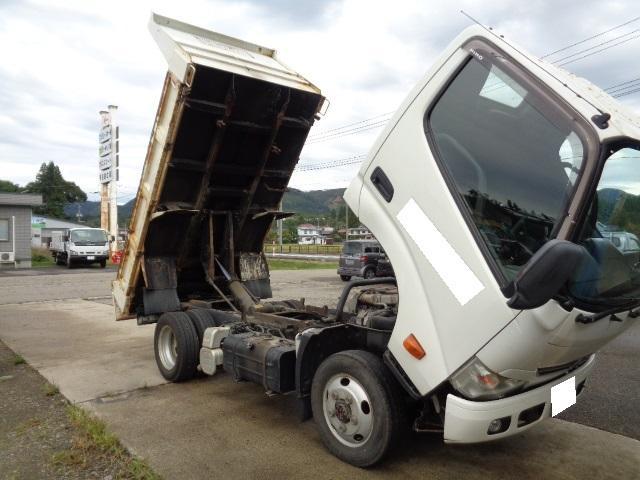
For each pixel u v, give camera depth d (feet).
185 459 13.09
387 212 12.20
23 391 18.74
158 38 18.31
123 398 17.85
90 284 61.52
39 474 12.28
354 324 14.32
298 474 12.35
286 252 218.59
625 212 9.61
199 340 19.30
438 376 10.85
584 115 8.94
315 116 20.34
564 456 13.43
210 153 18.90
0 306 42.06
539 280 8.27
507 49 10.33
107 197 106.22
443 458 13.28
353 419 12.52
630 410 16.88
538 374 10.81
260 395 18.21
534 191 9.55
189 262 22.20
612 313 9.98
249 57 19.62
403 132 11.89
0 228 94.99
